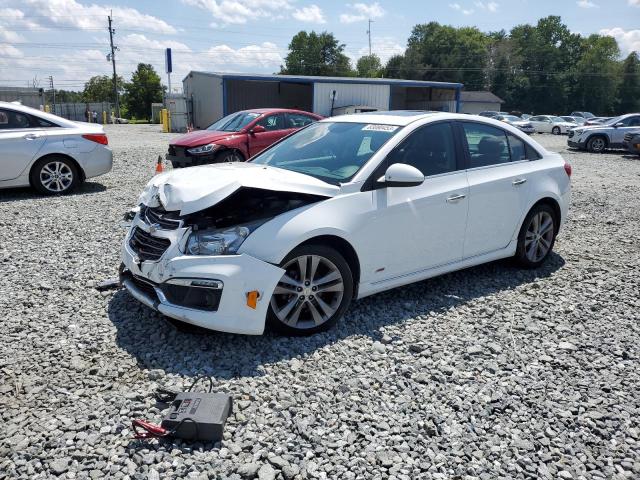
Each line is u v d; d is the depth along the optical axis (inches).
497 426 114.2
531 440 110.3
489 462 103.6
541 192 206.7
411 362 139.1
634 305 182.5
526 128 1464.1
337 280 152.3
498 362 140.9
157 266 140.4
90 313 163.2
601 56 3567.9
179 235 139.9
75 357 136.5
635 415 120.2
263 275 137.4
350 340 150.0
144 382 126.6
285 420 113.3
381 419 115.0
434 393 125.6
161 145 793.6
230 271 134.6
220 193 140.5
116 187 390.3
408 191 167.2
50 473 96.2
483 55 3444.9
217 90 1170.6
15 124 345.7
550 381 132.6
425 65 3481.8
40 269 202.2
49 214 295.3
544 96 3521.2
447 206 176.4
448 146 184.1
